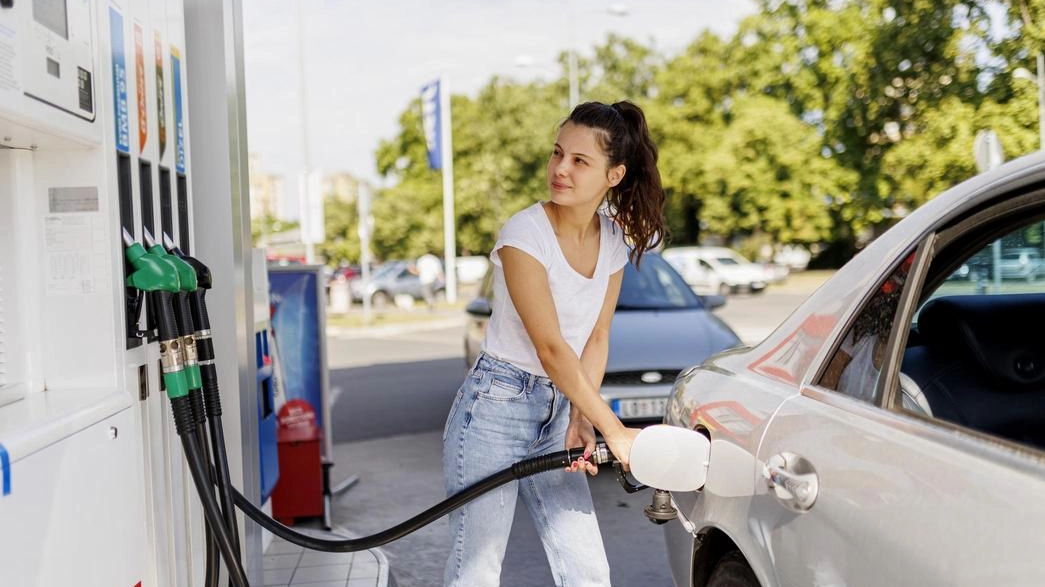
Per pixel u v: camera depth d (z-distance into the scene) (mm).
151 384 2822
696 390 2785
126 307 2678
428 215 54531
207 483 2707
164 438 2916
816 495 1920
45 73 2225
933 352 2047
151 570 2775
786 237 37688
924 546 1568
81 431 2289
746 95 37406
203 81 3695
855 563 1748
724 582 2436
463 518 2725
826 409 2082
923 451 1694
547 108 49250
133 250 2689
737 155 36531
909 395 1957
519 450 2719
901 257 2090
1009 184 1866
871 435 1864
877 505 1720
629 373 6457
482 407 2686
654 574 4727
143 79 2912
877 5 20469
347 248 56375
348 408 10680
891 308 2057
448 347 18203
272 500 5805
